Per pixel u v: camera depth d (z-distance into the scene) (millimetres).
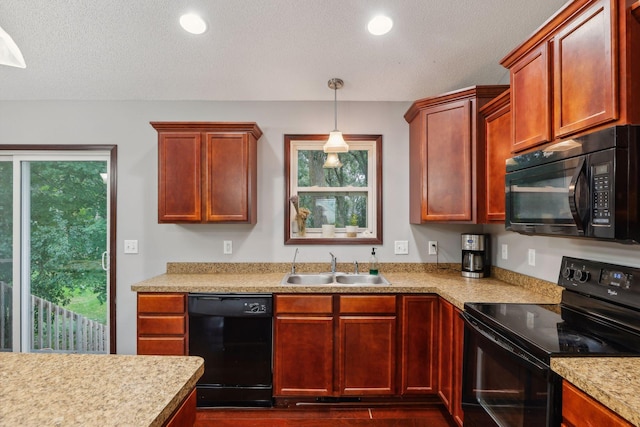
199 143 2496
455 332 2002
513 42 2199
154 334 2258
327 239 2824
